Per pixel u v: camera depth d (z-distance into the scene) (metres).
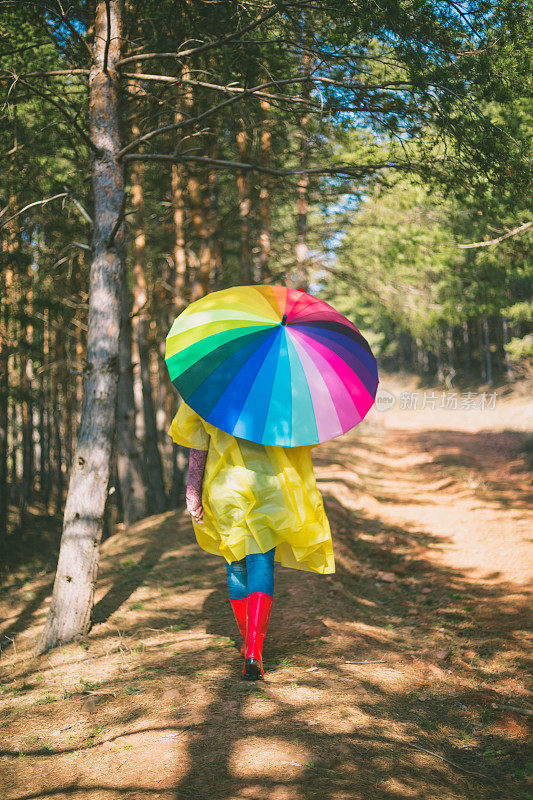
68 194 5.76
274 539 3.60
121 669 4.24
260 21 5.27
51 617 5.11
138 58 5.59
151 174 13.01
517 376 22.45
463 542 8.86
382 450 20.72
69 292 13.88
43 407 20.00
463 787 2.84
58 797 2.64
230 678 3.77
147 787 2.64
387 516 10.82
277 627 4.87
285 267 13.56
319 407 3.45
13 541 16.14
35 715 3.58
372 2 4.81
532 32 4.99
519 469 14.45
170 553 7.75
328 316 3.78
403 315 14.30
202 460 3.71
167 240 14.55
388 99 5.61
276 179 10.04
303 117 6.81
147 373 14.74
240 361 3.46
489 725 3.62
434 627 5.49
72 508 5.20
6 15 6.76
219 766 2.76
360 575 7.19
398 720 3.41
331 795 2.52
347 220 12.70
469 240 10.95
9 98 6.25
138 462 13.03
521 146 5.54
